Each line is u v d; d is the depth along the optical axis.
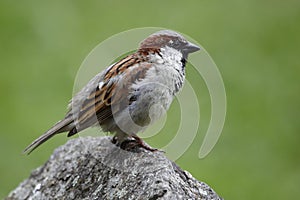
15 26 18.97
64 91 16.55
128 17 19.00
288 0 20.47
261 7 19.97
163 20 18.94
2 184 14.45
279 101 16.70
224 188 14.03
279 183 14.53
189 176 8.81
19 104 16.31
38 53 17.95
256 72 17.55
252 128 15.99
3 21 19.06
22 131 15.50
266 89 17.05
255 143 15.65
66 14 19.19
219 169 14.56
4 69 17.39
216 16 19.28
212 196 8.57
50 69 17.27
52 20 19.05
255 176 14.62
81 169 9.46
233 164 14.78
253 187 14.25
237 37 18.67
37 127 15.55
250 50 18.33
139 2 19.66
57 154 10.19
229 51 18.20
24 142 15.25
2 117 15.92
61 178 9.63
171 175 8.52
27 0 19.75
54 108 16.06
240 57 18.08
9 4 19.58
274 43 18.75
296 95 16.86
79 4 19.48
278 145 15.63
